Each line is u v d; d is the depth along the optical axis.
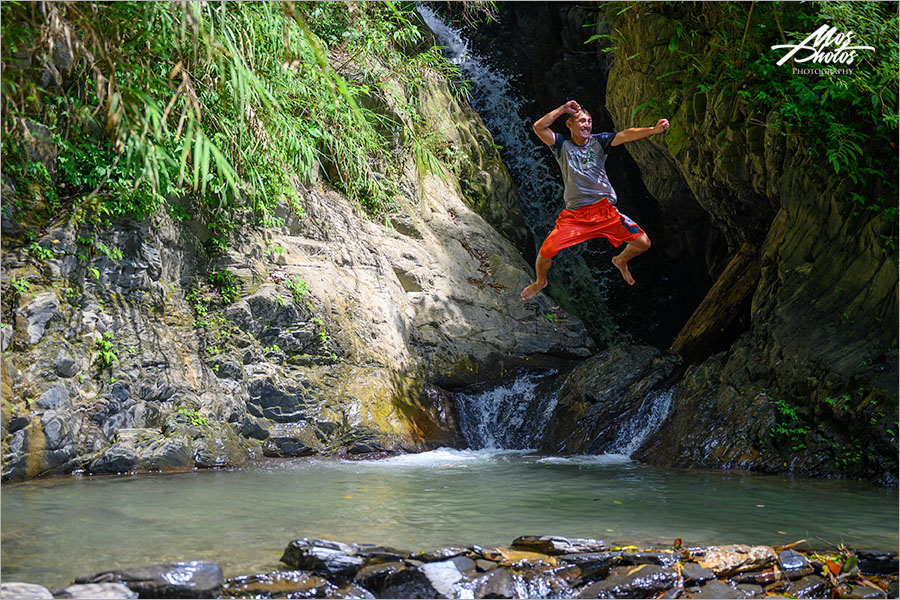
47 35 5.81
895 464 8.32
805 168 10.62
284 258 10.60
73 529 5.33
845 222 10.29
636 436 10.55
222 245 9.88
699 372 10.73
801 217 10.70
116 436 8.05
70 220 8.11
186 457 8.31
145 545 4.90
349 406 10.08
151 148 5.53
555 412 11.34
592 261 16.66
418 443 10.31
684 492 7.47
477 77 17.84
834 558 4.82
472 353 12.23
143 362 8.43
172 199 9.36
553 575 4.36
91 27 5.47
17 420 7.26
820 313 10.01
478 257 13.73
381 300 11.46
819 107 10.26
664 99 12.12
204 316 9.41
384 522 5.77
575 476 8.44
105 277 8.35
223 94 8.45
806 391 9.49
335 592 4.09
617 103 13.31
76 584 3.82
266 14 6.94
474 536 5.32
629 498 7.07
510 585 4.23
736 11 10.69
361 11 11.94
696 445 9.77
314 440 9.64
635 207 16.77
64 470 7.64
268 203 10.08
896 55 9.41
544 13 17.47
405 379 11.12
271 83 8.67
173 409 8.60
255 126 8.52
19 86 7.03
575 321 13.52
